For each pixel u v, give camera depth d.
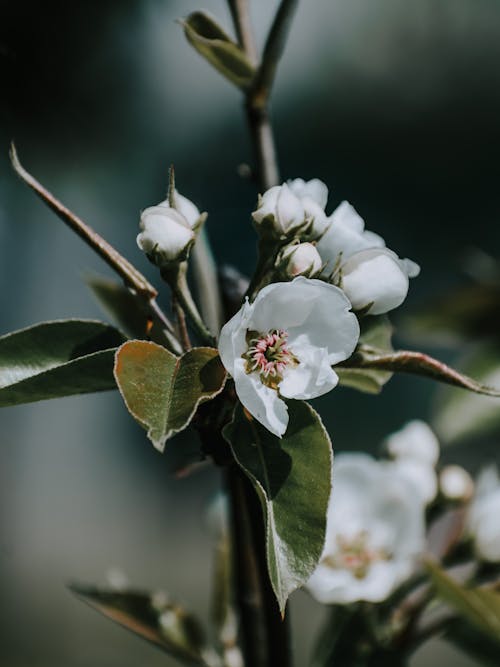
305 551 0.29
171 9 0.76
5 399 0.31
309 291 0.31
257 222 0.32
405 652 0.38
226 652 0.38
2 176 0.66
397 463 0.41
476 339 0.53
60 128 0.64
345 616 0.38
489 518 0.39
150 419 0.28
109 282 0.37
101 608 0.38
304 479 0.30
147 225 0.32
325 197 0.34
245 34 0.38
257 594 0.35
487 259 0.54
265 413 0.29
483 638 0.39
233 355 0.29
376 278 0.32
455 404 0.50
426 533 0.40
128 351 0.29
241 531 0.35
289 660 0.34
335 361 0.31
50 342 0.32
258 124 0.38
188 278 0.44
